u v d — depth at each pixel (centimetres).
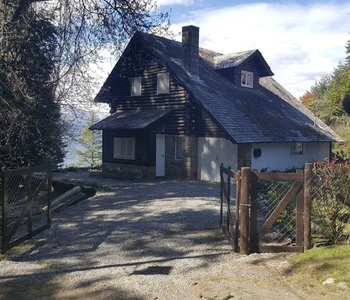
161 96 2106
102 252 705
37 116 1200
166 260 654
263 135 1859
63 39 1263
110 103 2384
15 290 540
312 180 655
